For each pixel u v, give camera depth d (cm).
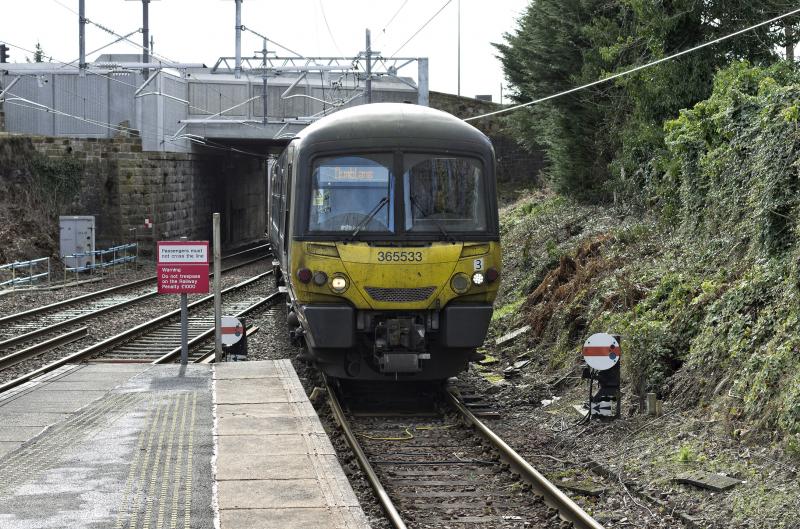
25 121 4141
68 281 3212
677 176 1703
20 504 708
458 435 1168
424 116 1343
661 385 1193
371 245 1278
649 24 1959
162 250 1317
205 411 1035
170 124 4144
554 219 2462
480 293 1302
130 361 1642
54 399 1097
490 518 839
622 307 1447
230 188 5250
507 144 4400
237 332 1390
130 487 756
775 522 780
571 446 1097
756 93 1516
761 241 1198
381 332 1279
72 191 3844
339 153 1300
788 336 1023
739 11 1952
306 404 1070
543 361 1561
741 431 973
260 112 4284
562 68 2536
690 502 858
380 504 864
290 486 765
